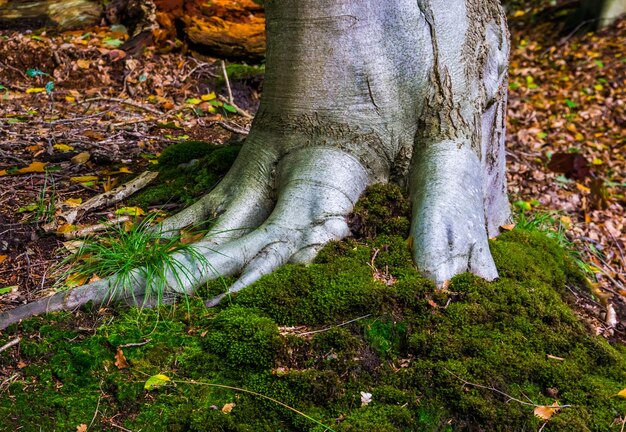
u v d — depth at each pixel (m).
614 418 2.97
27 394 2.82
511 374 3.06
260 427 2.81
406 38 3.69
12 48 7.28
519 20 13.38
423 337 3.12
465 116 3.81
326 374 2.94
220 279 3.34
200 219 3.84
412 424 2.86
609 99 10.14
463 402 2.91
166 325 3.15
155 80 7.22
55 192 4.35
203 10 8.05
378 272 3.41
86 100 6.62
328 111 3.68
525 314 3.32
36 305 3.15
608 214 7.02
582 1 12.41
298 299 3.21
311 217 3.51
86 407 2.81
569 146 8.90
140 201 4.23
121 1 8.28
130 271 3.27
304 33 3.62
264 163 3.80
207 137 5.89
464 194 3.60
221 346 3.04
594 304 4.14
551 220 6.12
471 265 3.47
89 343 3.01
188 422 2.80
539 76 11.16
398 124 3.76
